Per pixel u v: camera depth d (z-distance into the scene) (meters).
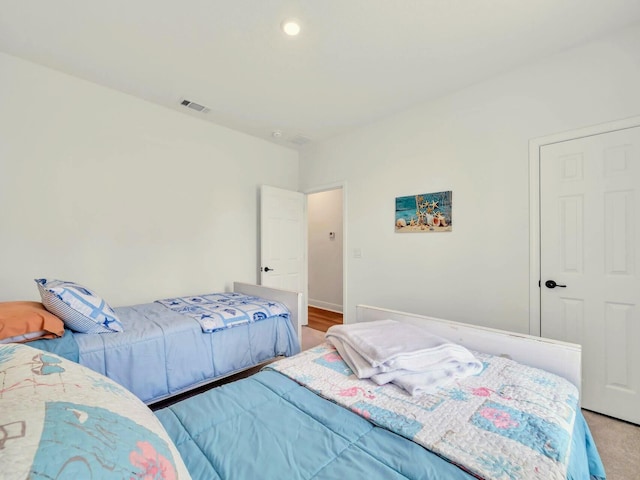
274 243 3.86
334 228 5.16
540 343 1.32
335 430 0.90
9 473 0.35
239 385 1.16
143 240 2.89
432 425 0.89
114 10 1.75
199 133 3.30
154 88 2.66
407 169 3.06
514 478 0.69
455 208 2.71
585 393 2.06
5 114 2.20
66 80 2.44
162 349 1.89
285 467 0.75
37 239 2.33
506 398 1.03
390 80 2.51
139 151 2.85
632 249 1.90
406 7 1.73
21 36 1.99
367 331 1.49
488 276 2.51
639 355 1.88
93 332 1.77
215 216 3.45
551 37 1.99
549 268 2.21
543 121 2.23
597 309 2.02
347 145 3.66
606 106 1.98
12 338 1.50
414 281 3.01
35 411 0.46
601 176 2.00
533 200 2.27
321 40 2.02
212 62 2.27
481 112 2.54
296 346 2.61
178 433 0.88
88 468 0.41
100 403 0.58
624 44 1.92
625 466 1.52
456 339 1.56
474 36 1.97
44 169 2.35
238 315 2.31
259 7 1.73
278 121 3.36
